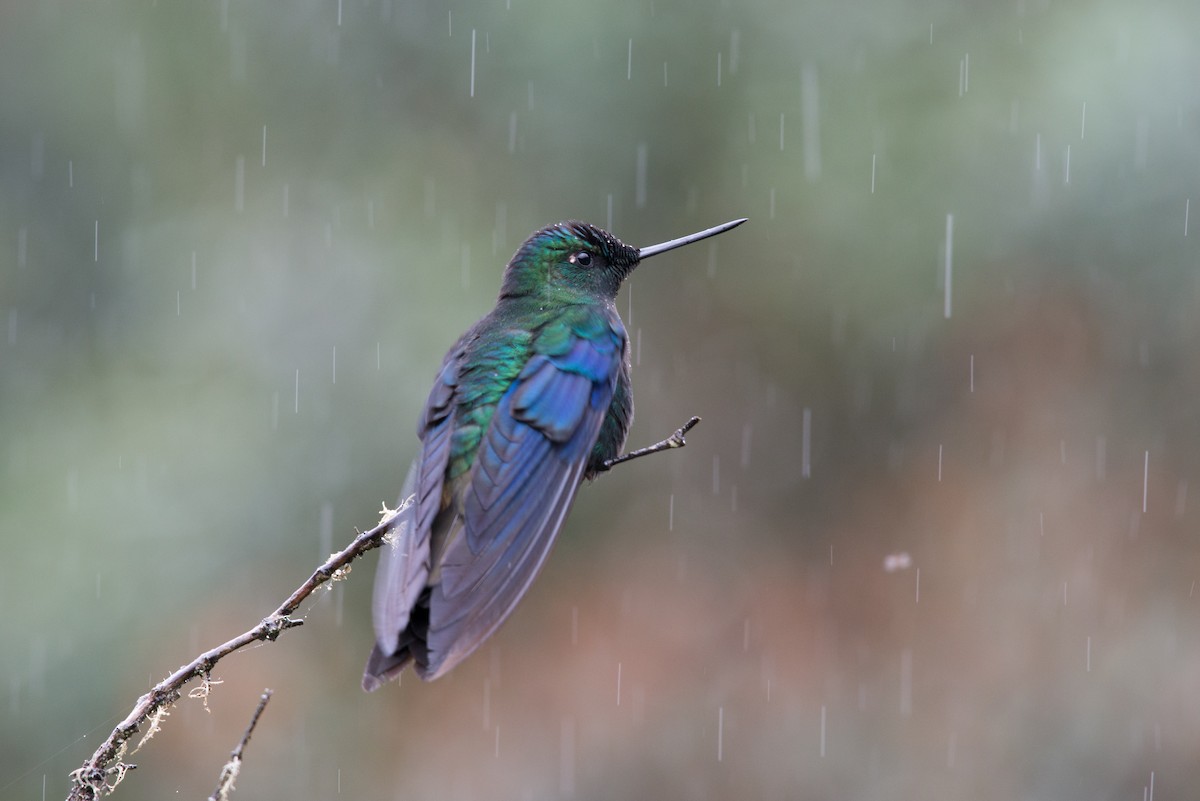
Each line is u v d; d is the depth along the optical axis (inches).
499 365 248.2
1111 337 564.7
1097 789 577.0
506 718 598.9
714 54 544.7
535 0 549.3
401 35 567.8
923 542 629.6
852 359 604.7
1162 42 508.7
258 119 568.4
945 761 591.2
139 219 557.3
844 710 605.0
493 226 553.0
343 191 566.6
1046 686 596.4
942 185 537.0
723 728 600.7
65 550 504.4
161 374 540.7
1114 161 512.1
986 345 585.6
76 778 185.0
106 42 560.7
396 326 542.0
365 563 542.9
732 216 554.3
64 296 544.1
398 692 578.2
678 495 633.0
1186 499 596.7
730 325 602.9
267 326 546.0
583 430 245.1
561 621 619.5
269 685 534.6
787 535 636.7
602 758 589.6
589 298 275.4
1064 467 610.9
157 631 503.8
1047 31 528.1
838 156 543.2
